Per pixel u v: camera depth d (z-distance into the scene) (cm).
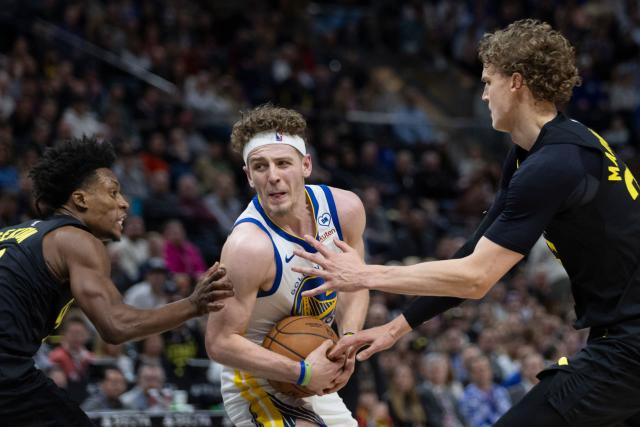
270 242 554
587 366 495
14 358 505
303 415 580
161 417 896
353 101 2289
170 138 1805
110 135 1655
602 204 490
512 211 488
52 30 1947
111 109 1717
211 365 1123
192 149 1831
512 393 1249
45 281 514
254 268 543
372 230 1745
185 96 1983
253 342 563
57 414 512
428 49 2683
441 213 2009
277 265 554
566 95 508
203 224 1591
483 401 1216
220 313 543
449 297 552
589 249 495
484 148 2366
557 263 1691
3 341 503
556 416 498
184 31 2194
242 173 1827
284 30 2552
